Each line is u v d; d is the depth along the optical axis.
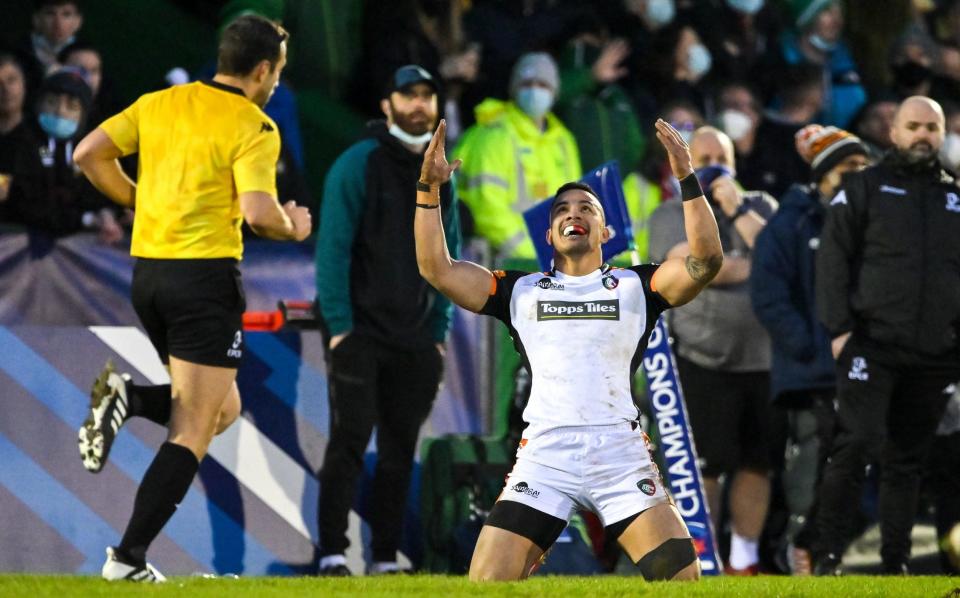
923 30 37.44
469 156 28.45
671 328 26.05
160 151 17.41
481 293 16.81
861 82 36.91
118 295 23.88
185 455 16.83
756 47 35.28
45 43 27.19
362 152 23.25
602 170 23.70
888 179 23.08
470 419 25.97
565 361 16.41
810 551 24.92
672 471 23.91
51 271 23.39
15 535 22.16
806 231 25.25
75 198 24.38
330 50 31.36
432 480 24.91
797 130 33.09
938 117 22.95
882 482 23.61
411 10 30.58
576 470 16.22
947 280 22.89
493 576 16.06
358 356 23.00
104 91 27.05
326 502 22.97
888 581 16.80
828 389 24.80
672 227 25.78
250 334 24.06
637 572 25.05
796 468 27.05
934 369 22.91
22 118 24.47
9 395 22.45
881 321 22.72
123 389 16.83
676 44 32.97
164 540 22.89
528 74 28.83
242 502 23.55
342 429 22.97
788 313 24.77
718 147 26.53
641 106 32.59
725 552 26.73
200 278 17.11
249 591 14.41
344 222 22.94
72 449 22.70
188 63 32.22
